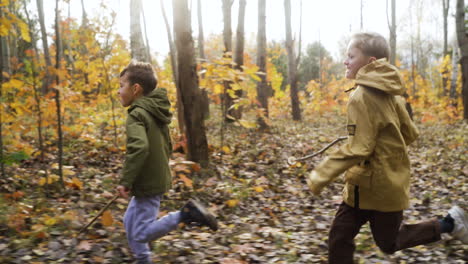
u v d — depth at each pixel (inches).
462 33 530.6
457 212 104.4
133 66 104.2
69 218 134.8
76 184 171.5
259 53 441.4
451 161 280.5
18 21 162.7
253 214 169.2
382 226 94.8
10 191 165.9
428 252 124.6
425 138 405.4
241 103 245.4
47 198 165.8
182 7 204.1
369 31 94.9
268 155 289.9
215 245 128.7
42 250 114.2
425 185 220.2
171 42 285.4
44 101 209.8
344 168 86.8
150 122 98.4
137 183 98.5
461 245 129.6
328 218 163.0
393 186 89.4
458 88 669.9
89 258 111.5
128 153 92.5
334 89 567.2
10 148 205.2
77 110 299.6
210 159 251.0
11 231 125.2
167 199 173.6
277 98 599.8
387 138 89.6
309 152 317.4
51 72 177.6
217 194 184.9
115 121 293.7
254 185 210.7
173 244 125.4
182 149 243.8
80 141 277.4
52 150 248.8
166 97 104.7
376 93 88.9
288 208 181.3
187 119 213.6
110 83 313.9
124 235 127.2
